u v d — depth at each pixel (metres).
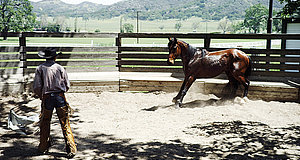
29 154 4.92
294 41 14.60
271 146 5.34
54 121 6.98
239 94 9.05
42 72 4.74
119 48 10.90
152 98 9.12
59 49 10.33
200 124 6.75
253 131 6.22
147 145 5.37
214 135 5.97
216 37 10.09
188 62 8.04
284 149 5.19
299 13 14.62
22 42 9.85
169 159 4.74
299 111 7.80
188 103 8.61
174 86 9.66
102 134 6.04
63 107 4.81
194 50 8.06
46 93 4.71
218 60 8.05
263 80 9.81
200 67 8.00
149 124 6.75
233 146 5.34
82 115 7.50
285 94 8.77
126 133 6.11
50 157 4.80
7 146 5.29
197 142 5.57
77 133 6.09
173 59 7.85
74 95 9.34
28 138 5.77
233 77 8.43
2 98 8.92
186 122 6.93
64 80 4.88
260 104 8.34
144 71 10.99
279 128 6.46
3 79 9.55
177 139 5.73
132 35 10.68
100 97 9.22
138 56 10.91
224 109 7.84
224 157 4.84
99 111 7.87
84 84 9.58
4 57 9.55
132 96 9.33
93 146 5.33
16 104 8.44
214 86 9.20
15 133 6.05
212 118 7.19
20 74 10.30
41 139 4.88
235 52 8.20
